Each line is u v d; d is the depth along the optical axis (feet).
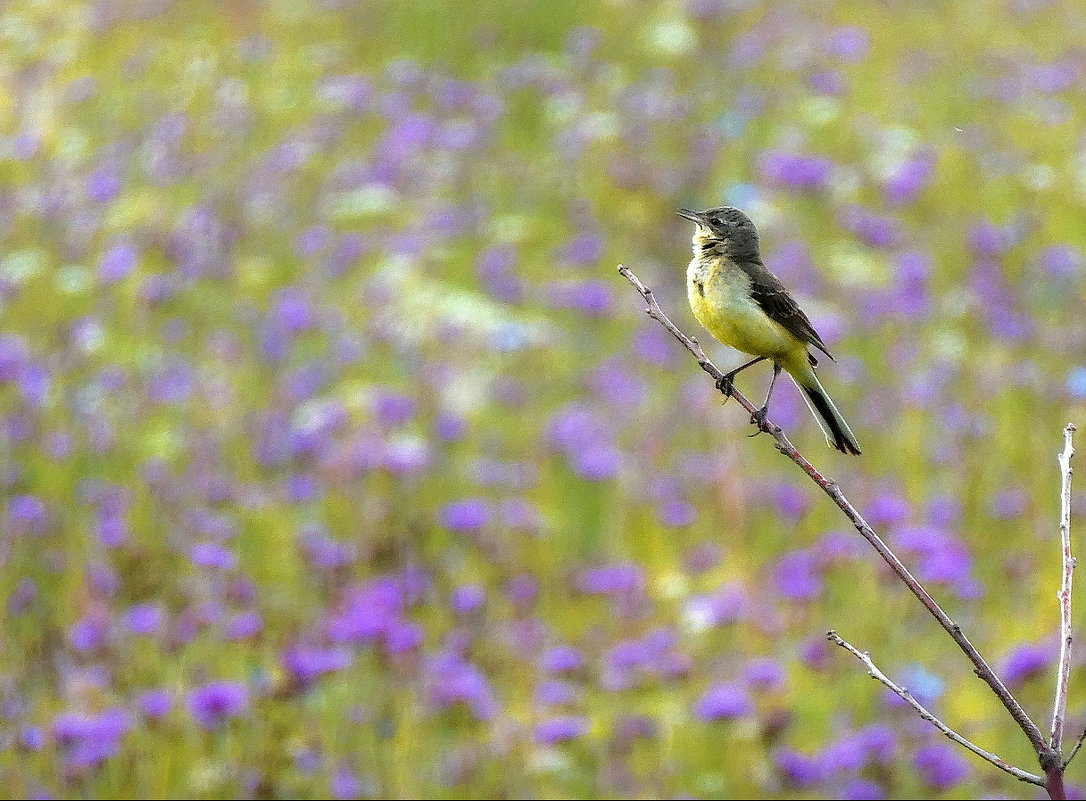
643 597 35.50
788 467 43.70
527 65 75.77
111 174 61.87
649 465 42.98
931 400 45.47
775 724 30.25
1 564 35.12
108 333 50.39
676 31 78.02
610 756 30.30
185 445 42.70
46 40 77.41
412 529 36.73
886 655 33.99
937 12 86.63
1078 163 67.05
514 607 35.04
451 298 50.93
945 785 29.45
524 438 45.42
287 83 74.02
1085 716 32.24
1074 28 83.87
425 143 65.46
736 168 66.59
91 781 28.84
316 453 41.78
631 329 53.21
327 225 60.29
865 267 55.62
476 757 29.86
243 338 50.70
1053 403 44.60
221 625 33.60
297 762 29.68
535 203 63.36
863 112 73.10
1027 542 38.93
